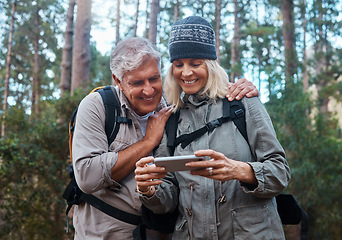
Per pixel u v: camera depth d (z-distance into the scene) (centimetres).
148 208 183
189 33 183
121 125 199
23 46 2384
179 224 176
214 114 182
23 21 2302
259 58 1639
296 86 814
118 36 1903
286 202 184
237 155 172
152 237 202
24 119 856
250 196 169
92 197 198
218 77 185
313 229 777
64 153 788
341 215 765
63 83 1085
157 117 201
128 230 197
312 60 1470
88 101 201
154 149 202
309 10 1748
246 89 181
